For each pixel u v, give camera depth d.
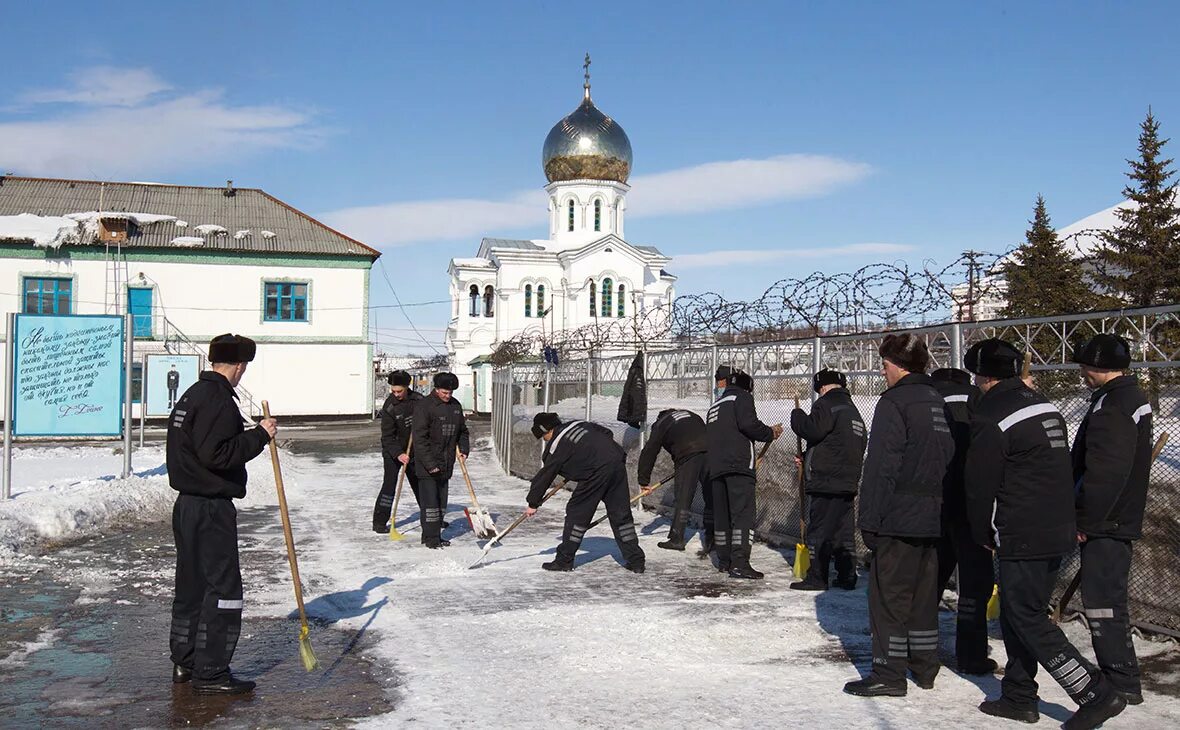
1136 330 5.87
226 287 38.59
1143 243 29.45
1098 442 4.55
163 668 5.29
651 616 6.50
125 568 8.20
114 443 27.19
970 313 12.14
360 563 8.54
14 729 4.32
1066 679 4.32
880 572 4.94
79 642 5.82
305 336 39.53
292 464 19.02
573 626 6.23
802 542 7.70
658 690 4.93
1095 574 4.60
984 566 5.24
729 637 5.98
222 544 4.86
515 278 52.41
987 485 4.47
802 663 5.46
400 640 5.90
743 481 7.89
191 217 40.38
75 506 10.21
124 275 37.38
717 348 11.06
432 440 9.39
